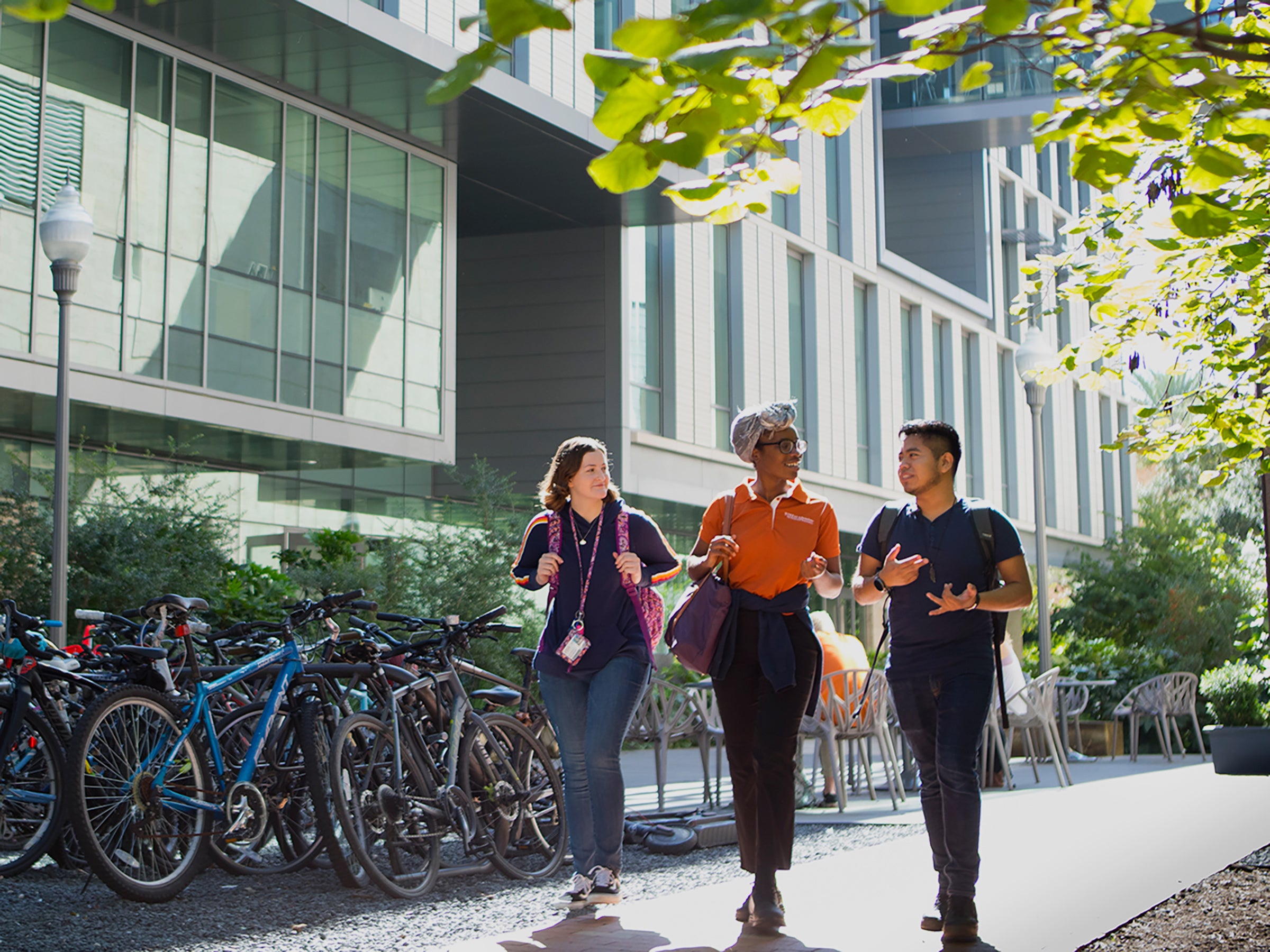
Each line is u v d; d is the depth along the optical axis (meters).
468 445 21.70
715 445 22.81
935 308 30.17
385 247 16.61
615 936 4.54
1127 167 2.55
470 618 14.15
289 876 6.00
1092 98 2.61
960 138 31.92
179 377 13.88
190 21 13.48
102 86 13.31
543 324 21.50
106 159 13.30
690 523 24.70
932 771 4.57
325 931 4.81
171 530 12.80
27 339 12.48
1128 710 13.98
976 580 4.48
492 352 21.75
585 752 5.24
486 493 16.02
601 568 5.34
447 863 6.17
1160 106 2.32
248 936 4.69
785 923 4.54
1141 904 4.92
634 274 21.62
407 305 16.86
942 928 4.48
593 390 21.08
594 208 20.31
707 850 7.02
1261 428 5.09
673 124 2.09
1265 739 10.74
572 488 5.44
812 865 6.11
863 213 27.48
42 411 13.31
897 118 30.61
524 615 14.82
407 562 14.52
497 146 17.33
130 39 13.59
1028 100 30.47
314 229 15.62
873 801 9.70
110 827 5.32
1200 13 2.52
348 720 5.59
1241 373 5.15
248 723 5.95
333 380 15.74
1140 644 18.83
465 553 14.68
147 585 11.96
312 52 14.29
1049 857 6.21
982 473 31.61
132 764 5.41
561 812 6.41
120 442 14.96
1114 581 19.52
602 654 5.26
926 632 4.50
